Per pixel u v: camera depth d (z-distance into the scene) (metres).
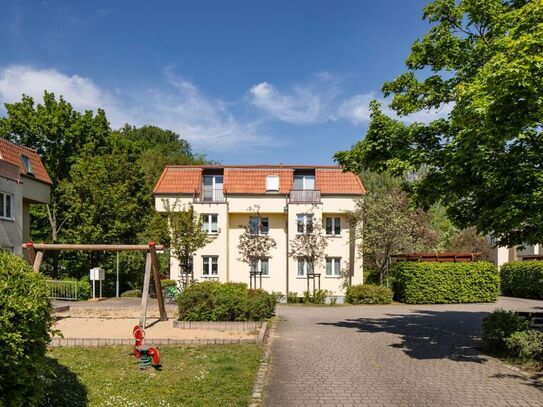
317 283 32.50
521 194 10.20
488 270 27.97
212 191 34.25
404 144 13.21
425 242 38.00
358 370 9.75
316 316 20.02
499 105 8.70
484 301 27.83
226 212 32.56
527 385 8.64
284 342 12.87
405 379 9.05
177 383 8.45
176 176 33.81
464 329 15.82
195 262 32.44
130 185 35.16
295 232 32.00
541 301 28.55
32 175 28.06
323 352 11.54
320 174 33.69
